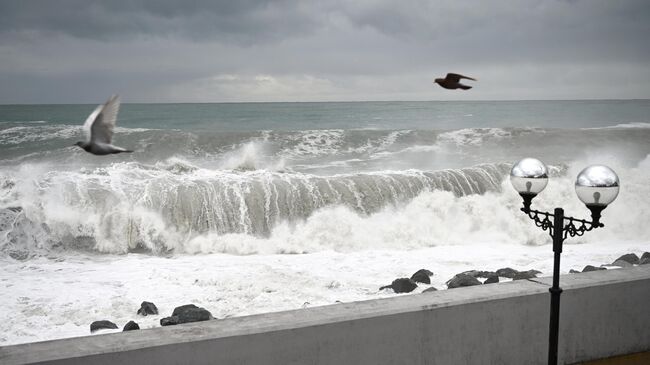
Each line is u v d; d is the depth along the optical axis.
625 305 4.82
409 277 9.80
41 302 8.26
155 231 12.18
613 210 14.62
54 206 12.08
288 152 24.98
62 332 7.13
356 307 3.91
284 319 3.67
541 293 4.41
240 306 8.09
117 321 7.48
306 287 9.02
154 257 11.56
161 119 51.75
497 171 15.72
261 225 12.91
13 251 11.27
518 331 4.34
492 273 9.18
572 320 4.59
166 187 13.16
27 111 65.19
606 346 4.75
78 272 10.08
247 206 13.06
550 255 11.67
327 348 3.68
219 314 7.74
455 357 4.11
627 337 4.85
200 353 3.37
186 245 12.15
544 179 4.18
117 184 13.14
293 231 12.95
